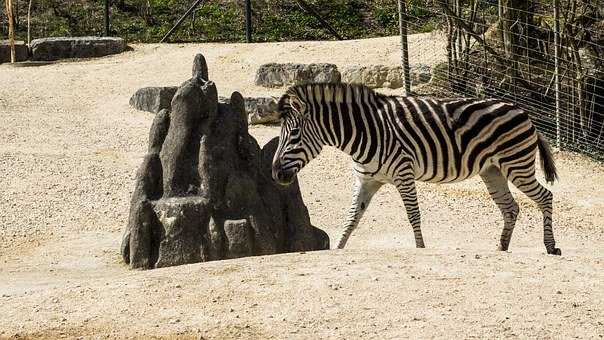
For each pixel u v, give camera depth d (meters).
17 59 28.53
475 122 12.77
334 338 8.73
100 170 18.75
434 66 22.41
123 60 27.89
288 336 8.80
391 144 12.64
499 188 13.23
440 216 16.83
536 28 21.70
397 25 30.86
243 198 13.62
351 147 12.71
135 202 13.73
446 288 9.82
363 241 15.34
